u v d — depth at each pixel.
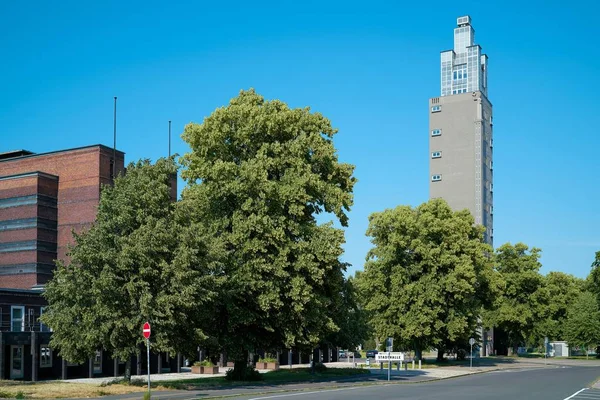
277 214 41.34
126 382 38.53
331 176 45.16
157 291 36.53
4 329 56.44
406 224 72.94
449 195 125.12
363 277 74.69
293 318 41.56
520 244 100.69
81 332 36.22
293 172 42.53
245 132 42.19
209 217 42.53
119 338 35.78
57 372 55.53
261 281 39.81
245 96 45.62
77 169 77.31
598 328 101.31
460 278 71.94
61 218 77.44
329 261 41.78
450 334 71.56
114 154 78.50
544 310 98.75
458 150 125.44
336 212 43.91
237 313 41.00
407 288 71.06
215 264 38.19
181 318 36.22
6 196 77.25
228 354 42.91
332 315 49.44
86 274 35.59
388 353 47.69
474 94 125.56
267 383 41.69
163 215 38.84
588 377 52.38
